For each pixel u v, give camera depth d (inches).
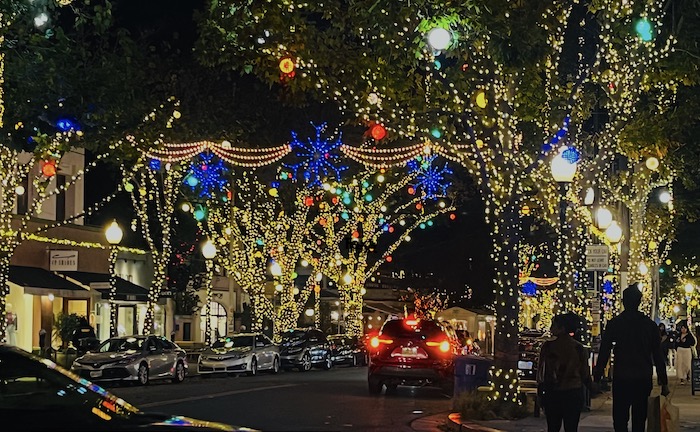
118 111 1062.4
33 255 1526.8
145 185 1581.0
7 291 1163.3
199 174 1476.4
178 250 1983.3
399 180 1763.0
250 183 1637.6
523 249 1902.1
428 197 1729.8
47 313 1528.1
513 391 751.7
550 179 824.3
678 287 2222.0
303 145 1475.1
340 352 1809.8
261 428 665.0
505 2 645.3
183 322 2146.9
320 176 1614.2
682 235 1868.8
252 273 1710.1
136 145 1130.7
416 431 699.4
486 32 665.0
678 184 1435.8
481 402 733.9
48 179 1201.4
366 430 693.3
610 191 1112.2
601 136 890.7
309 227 1749.5
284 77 759.7
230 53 747.4
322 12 742.5
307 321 2407.7
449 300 2588.6
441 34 614.9
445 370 982.4
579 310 995.3
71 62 1056.2
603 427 660.1
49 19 931.3
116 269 1818.4
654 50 805.2
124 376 1144.2
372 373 1001.5
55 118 1034.1
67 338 1473.9
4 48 924.6
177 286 2018.9
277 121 1561.3
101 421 284.5
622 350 484.4
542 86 778.8
